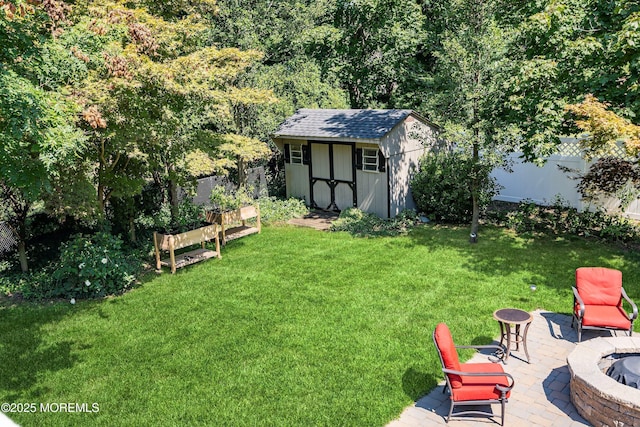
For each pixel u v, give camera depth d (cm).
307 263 1171
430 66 1986
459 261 1141
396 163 1488
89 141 1018
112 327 883
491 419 603
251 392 671
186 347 801
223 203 1507
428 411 621
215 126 1622
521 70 1027
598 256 1131
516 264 1106
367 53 1948
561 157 1465
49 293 1027
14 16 680
